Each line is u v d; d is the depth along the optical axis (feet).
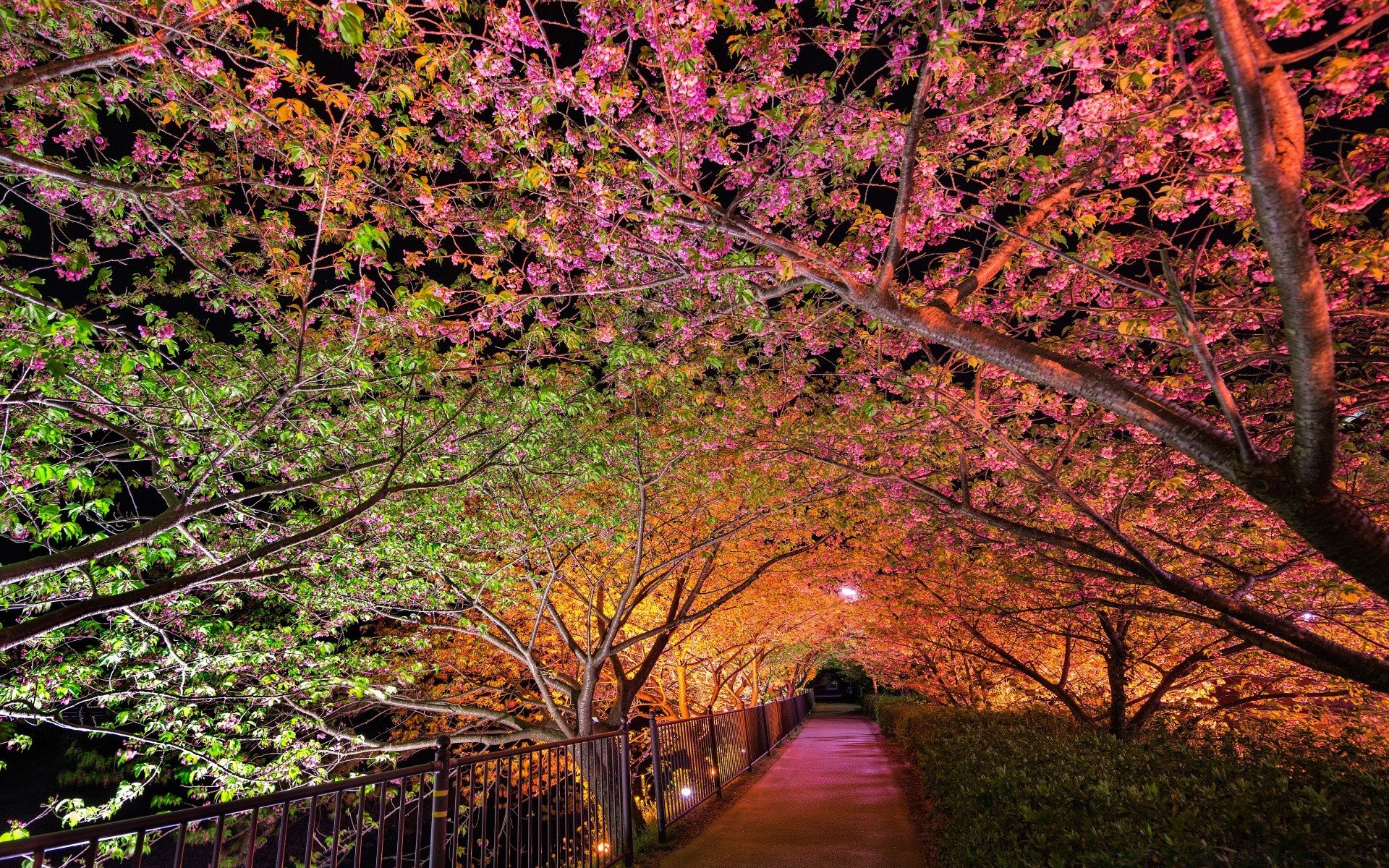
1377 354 17.72
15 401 17.92
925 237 22.61
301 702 32.50
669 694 72.95
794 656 88.48
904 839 27.09
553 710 38.70
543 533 34.22
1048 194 19.63
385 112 16.99
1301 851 10.59
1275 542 25.91
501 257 22.86
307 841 10.96
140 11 15.02
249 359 24.68
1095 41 13.08
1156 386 23.11
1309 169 17.35
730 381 37.65
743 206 21.97
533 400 25.36
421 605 33.37
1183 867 10.58
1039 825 14.55
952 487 32.04
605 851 22.76
